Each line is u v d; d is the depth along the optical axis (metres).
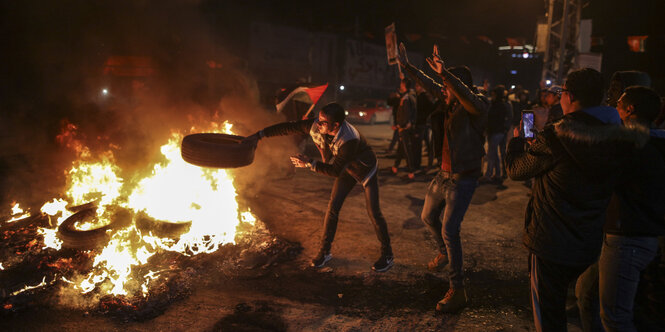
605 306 2.22
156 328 2.83
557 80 14.09
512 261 4.23
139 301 3.10
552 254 2.10
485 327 3.01
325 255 3.90
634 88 2.26
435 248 4.47
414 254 4.29
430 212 3.54
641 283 2.79
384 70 26.55
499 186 7.54
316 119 3.61
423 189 7.10
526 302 3.40
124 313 2.97
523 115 2.68
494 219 5.60
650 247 2.13
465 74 3.18
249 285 3.49
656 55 13.18
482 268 4.05
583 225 2.03
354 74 24.11
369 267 3.94
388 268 3.88
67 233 3.67
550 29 14.49
